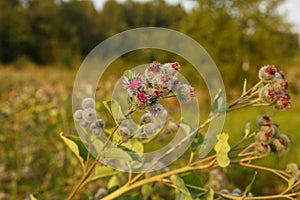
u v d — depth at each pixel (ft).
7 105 17.12
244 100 5.90
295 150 17.67
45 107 16.62
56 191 11.67
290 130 22.88
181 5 57.93
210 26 55.62
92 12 108.06
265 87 5.80
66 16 115.03
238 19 56.18
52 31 115.14
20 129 16.30
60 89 19.17
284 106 5.76
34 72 49.73
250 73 53.47
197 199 5.92
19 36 112.98
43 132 16.19
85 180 6.23
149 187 8.57
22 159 15.31
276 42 57.72
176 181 5.78
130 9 72.95
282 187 15.24
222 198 6.47
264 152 5.80
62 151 14.82
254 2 55.88
